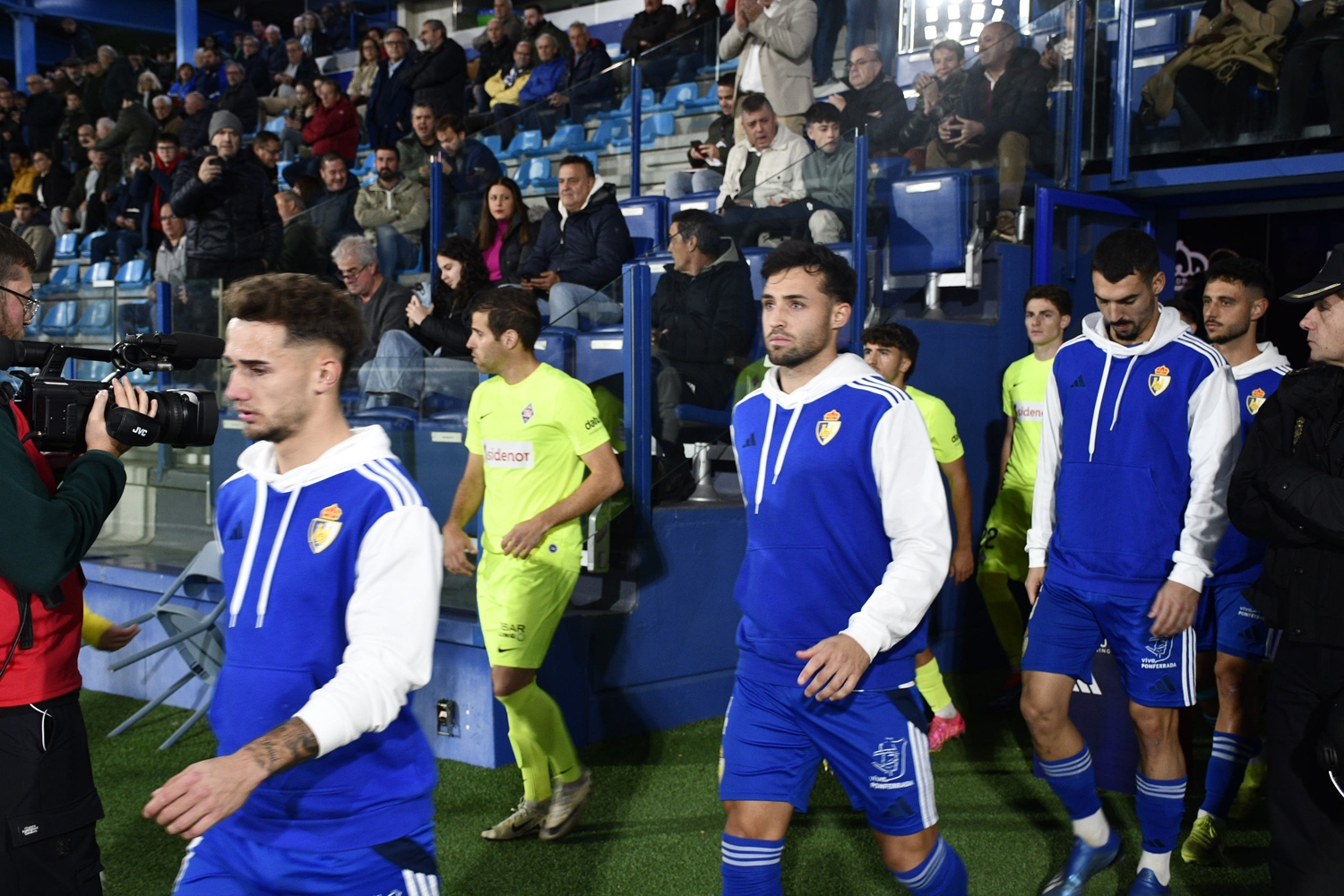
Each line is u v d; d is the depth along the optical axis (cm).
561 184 556
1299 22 515
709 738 402
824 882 285
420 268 640
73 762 175
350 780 151
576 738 389
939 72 569
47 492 170
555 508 314
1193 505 263
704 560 425
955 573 407
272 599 153
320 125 969
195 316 562
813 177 447
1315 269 591
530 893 280
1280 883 204
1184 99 538
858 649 194
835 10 668
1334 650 199
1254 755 305
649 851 305
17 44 1633
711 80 800
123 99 1291
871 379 212
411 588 150
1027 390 443
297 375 153
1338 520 194
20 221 1142
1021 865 295
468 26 1467
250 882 153
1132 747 345
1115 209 572
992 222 508
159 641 455
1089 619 276
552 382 322
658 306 409
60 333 622
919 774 206
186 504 518
